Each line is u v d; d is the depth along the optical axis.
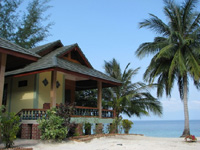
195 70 17.89
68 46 16.80
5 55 9.95
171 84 20.47
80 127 13.68
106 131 16.06
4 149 8.37
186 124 19.28
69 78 18.16
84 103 23.92
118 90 23.47
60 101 16.19
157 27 20.48
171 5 20.05
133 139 13.68
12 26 30.12
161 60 20.44
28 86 14.91
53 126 10.60
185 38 20.00
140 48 20.48
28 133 12.24
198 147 10.70
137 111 22.53
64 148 9.39
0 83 9.62
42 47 17.16
